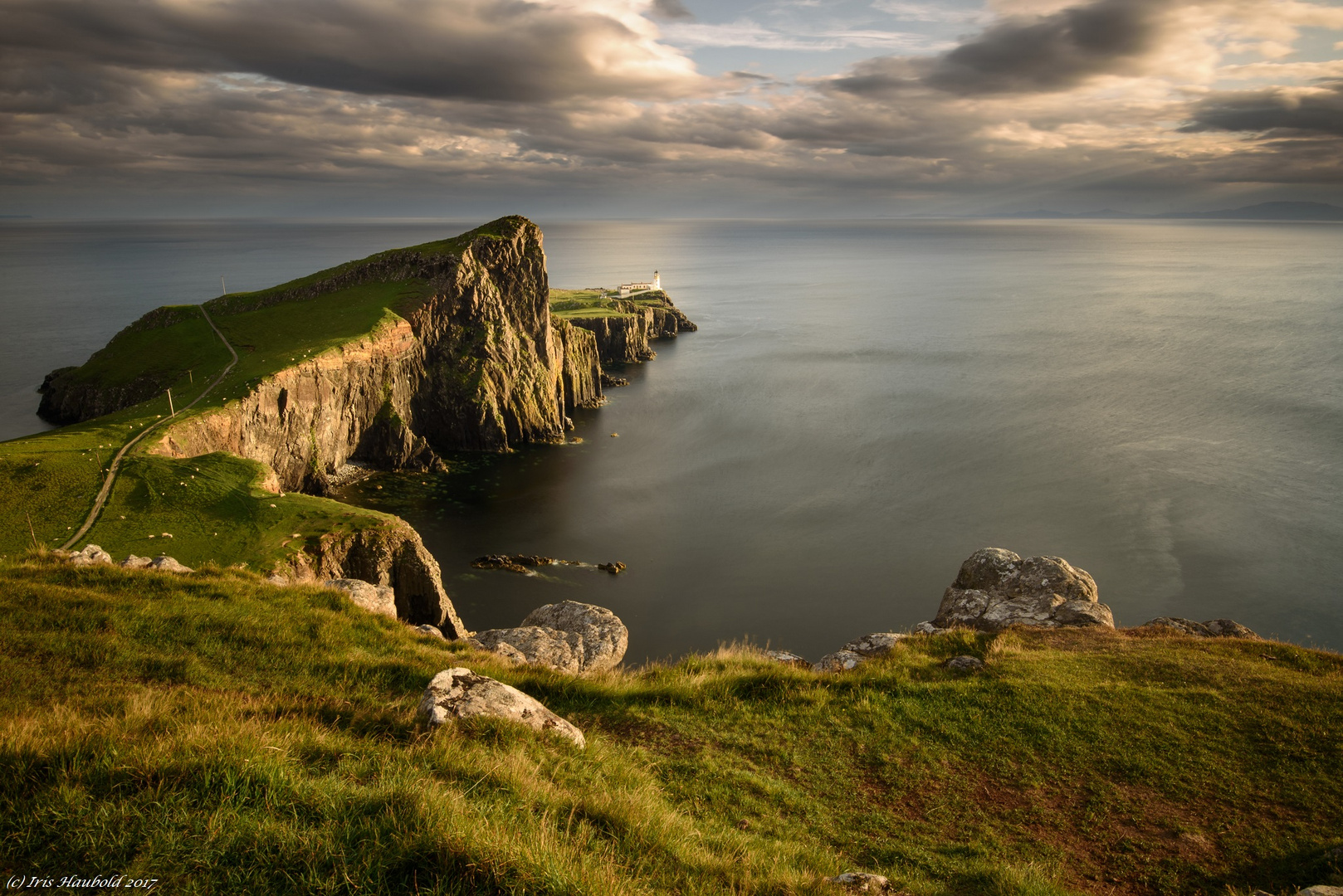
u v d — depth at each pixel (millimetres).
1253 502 95000
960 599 28016
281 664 16719
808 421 138625
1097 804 14258
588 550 85000
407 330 119438
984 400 148250
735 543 87250
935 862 12039
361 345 107625
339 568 55094
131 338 126188
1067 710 17781
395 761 10016
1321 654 22516
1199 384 154000
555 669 19703
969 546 85812
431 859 7586
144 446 67438
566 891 7391
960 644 23094
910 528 90875
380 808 8383
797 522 93438
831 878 10328
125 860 7289
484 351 127375
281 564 50875
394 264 138125
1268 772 15305
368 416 109750
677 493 103812
